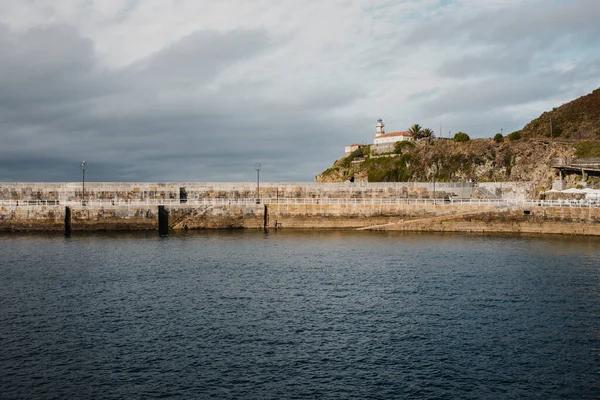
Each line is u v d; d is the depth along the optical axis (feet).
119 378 93.45
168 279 169.89
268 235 292.20
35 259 207.92
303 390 89.20
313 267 191.01
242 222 322.34
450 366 99.04
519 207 297.74
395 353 104.99
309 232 306.96
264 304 139.13
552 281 164.66
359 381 92.63
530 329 118.83
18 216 303.68
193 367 98.02
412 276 173.68
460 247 240.12
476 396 87.71
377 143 620.49
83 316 128.26
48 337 113.39
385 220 318.65
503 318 126.72
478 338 113.19
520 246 241.96
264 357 102.78
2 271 182.91
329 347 108.06
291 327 120.26
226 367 98.12
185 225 316.60
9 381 92.12
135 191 340.18
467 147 484.74
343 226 321.32
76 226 305.12
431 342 110.83
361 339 112.57
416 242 260.42
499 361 101.35
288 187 359.05
